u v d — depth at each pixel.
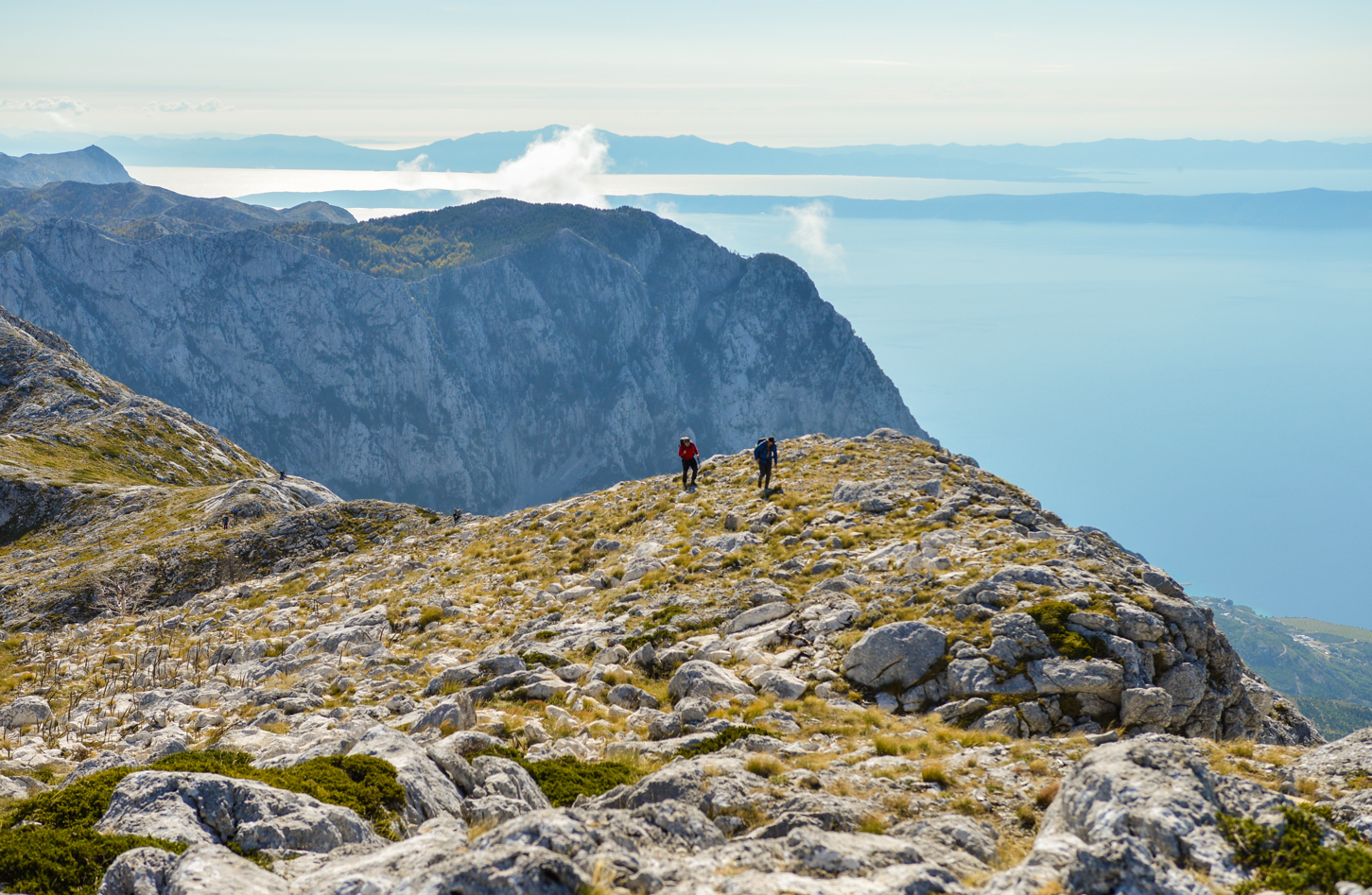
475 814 11.88
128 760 17.77
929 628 19.22
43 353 128.00
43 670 30.53
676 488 43.06
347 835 10.49
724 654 21.22
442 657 25.38
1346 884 7.93
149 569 51.66
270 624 34.91
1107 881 8.12
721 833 10.31
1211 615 19.20
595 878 8.18
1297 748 13.84
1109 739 15.12
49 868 9.05
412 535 51.34
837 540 28.64
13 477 79.94
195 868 8.34
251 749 17.12
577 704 18.84
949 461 41.06
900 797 12.23
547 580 33.78
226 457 121.25
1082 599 19.69
